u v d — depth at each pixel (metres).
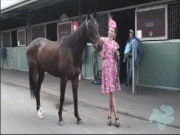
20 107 5.02
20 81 8.83
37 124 3.88
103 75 3.77
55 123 3.94
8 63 13.82
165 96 5.47
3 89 7.37
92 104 5.17
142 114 4.19
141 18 6.72
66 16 9.39
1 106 5.11
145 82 6.62
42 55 4.31
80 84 7.51
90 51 8.23
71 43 3.76
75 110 3.90
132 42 5.91
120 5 7.25
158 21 6.32
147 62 6.50
